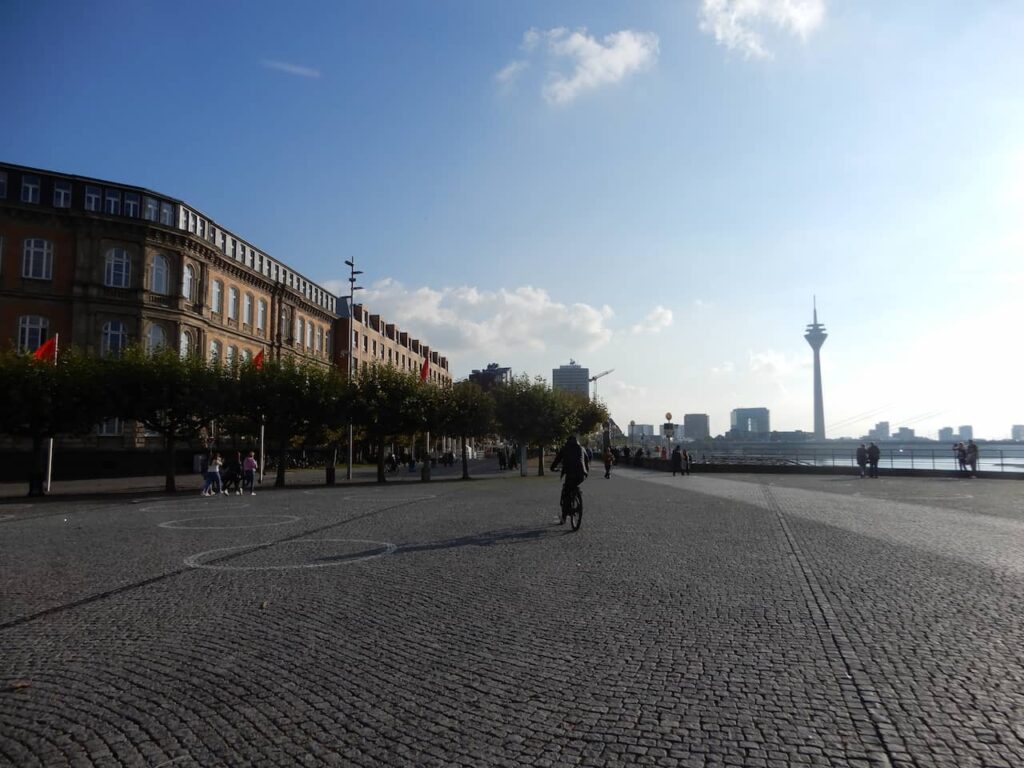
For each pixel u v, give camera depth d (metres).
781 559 10.13
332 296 78.94
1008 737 4.00
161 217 48.44
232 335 55.09
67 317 43.78
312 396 34.59
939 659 5.43
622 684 4.94
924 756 3.78
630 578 8.77
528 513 17.58
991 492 25.78
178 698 4.71
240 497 26.39
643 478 39.09
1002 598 7.52
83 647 5.89
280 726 4.23
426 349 113.44
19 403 27.22
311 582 8.62
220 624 6.63
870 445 39.44
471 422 41.56
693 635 6.16
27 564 10.11
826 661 5.41
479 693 4.78
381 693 4.79
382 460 39.22
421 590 8.11
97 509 20.86
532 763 3.73
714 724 4.23
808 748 3.89
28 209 42.69
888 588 8.07
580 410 61.75
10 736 4.11
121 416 29.81
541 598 7.66
